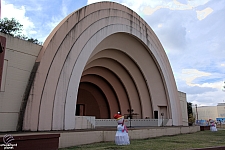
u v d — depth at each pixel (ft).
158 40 78.18
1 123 32.73
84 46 46.70
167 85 78.84
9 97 34.09
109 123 67.21
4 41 19.57
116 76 79.10
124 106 81.25
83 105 83.15
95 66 71.31
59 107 39.83
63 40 42.04
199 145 32.12
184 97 97.86
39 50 39.37
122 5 61.41
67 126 40.73
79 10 46.52
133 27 65.00
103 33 52.75
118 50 68.13
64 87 41.29
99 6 52.60
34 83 36.14
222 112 185.57
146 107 79.30
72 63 43.50
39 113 36.27
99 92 84.69
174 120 78.95
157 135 47.67
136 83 78.54
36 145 20.98
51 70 39.11
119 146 29.27
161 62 77.56
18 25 65.87
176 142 36.45
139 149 26.89
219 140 41.11
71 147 28.25
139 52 73.36
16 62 35.55
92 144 31.83
